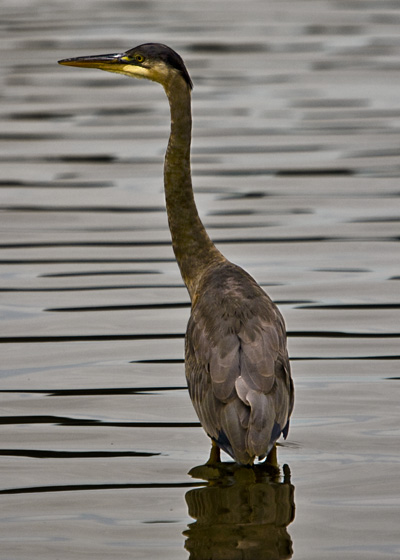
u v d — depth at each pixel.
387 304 13.96
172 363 12.25
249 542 8.29
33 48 29.92
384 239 16.52
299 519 8.68
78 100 25.88
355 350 12.51
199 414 9.48
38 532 8.52
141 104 25.55
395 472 9.52
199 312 9.93
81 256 15.98
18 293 14.55
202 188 19.17
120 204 18.45
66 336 13.08
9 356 12.45
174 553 8.15
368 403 11.05
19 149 21.80
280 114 24.06
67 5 37.31
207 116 24.09
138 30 31.80
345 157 20.89
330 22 33.72
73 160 21.02
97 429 10.56
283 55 29.33
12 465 9.76
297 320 13.47
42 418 10.80
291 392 9.36
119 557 8.10
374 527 8.52
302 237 16.61
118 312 13.88
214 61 28.70
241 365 9.10
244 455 8.70
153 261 15.77
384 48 29.94
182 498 9.08
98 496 9.12
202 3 37.34
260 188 19.11
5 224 17.48
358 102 24.92
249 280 10.23
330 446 10.11
